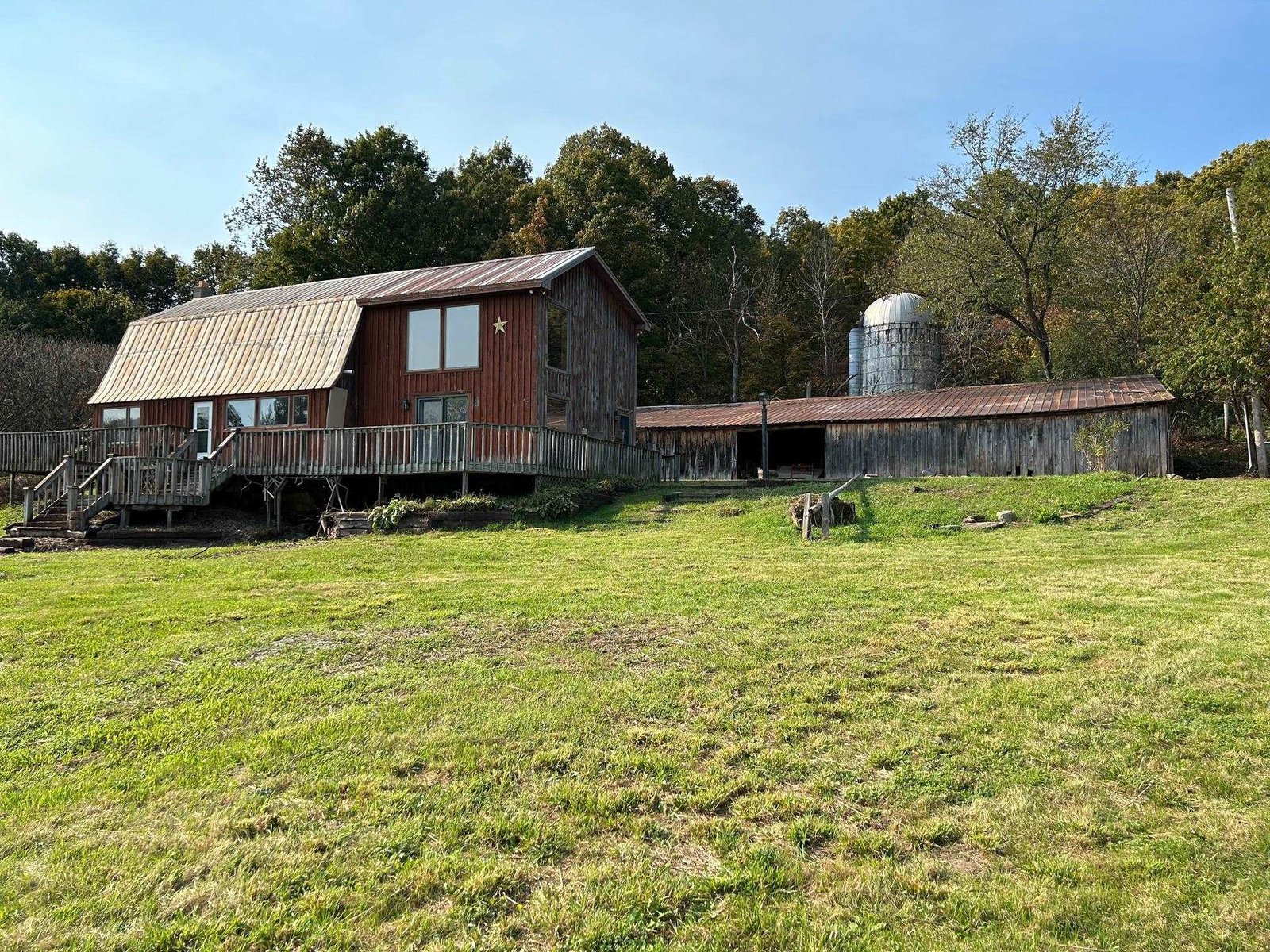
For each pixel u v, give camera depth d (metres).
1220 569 10.95
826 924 3.75
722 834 4.49
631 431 27.97
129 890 4.11
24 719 6.25
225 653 7.85
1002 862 4.21
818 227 58.41
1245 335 21.73
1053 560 12.02
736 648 7.64
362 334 23.31
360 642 8.19
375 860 4.31
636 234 46.91
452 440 19.48
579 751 5.50
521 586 10.86
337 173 45.31
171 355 24.66
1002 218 35.06
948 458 26.06
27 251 57.88
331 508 22.08
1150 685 6.34
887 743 5.51
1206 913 3.76
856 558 12.65
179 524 20.02
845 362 50.56
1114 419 23.89
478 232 48.34
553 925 3.77
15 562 14.95
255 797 4.98
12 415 34.31
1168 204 44.16
